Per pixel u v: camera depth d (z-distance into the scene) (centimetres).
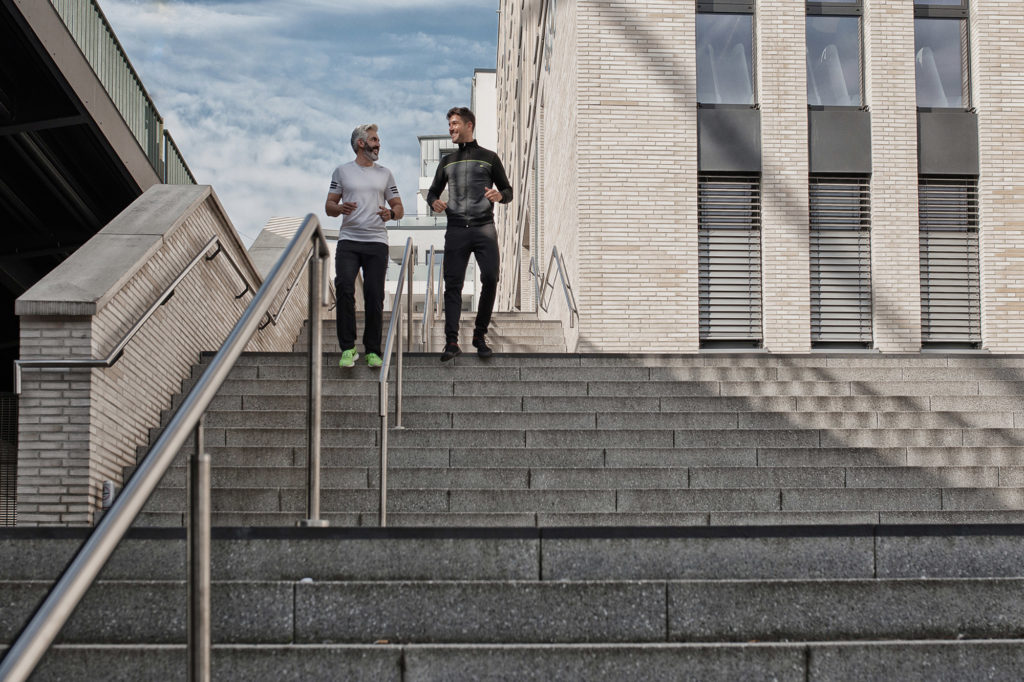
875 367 1060
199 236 1052
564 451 774
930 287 1511
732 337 1498
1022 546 453
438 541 441
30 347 794
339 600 407
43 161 1596
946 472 755
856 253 1513
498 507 691
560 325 1529
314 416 479
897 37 1532
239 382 918
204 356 1062
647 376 1000
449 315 986
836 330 1500
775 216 1498
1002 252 1493
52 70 1366
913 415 884
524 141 2792
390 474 730
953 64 1559
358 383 921
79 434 784
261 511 689
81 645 387
